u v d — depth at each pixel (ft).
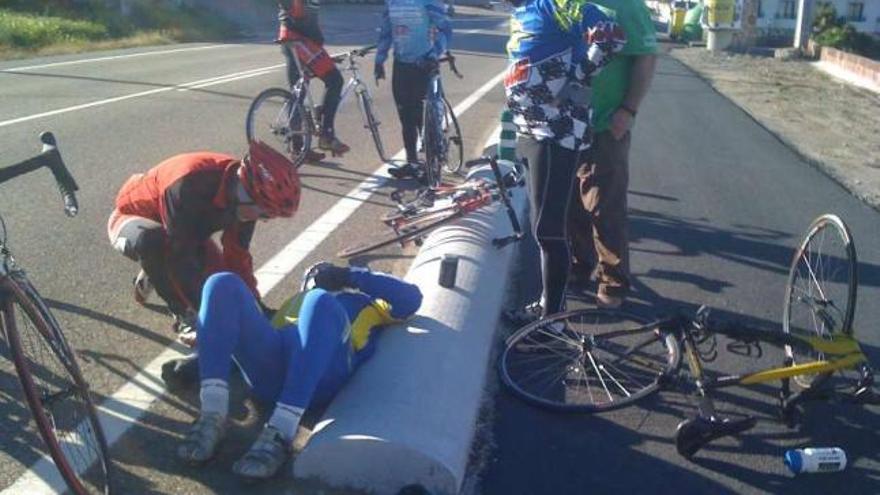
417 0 27.99
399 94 28.94
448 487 11.75
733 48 97.09
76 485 10.89
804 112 50.42
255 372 12.75
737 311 19.30
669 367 14.76
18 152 31.22
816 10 125.80
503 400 15.01
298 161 30.55
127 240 15.15
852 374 16.06
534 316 17.79
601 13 15.92
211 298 12.08
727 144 38.93
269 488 11.89
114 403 13.92
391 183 28.96
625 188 18.28
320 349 12.23
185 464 12.32
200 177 13.99
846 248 15.08
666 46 103.04
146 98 44.52
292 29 30.22
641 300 19.74
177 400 14.14
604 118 17.75
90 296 18.15
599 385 15.40
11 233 22.17
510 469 13.05
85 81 51.13
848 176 33.58
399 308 14.57
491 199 21.35
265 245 22.13
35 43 73.46
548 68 16.10
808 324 16.85
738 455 13.65
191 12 103.50
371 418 12.10
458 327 15.19
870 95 59.11
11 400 13.83
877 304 19.39
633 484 12.81
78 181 27.63
